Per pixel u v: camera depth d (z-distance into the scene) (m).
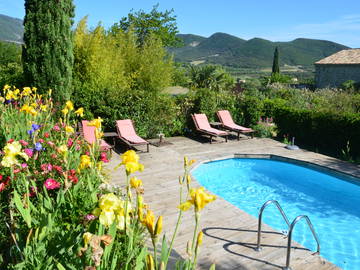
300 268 3.84
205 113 12.20
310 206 6.87
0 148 4.70
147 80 15.82
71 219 2.75
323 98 14.44
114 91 10.38
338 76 29.92
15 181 3.26
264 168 9.23
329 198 7.32
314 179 8.57
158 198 5.88
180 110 11.97
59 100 9.84
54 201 3.17
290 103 14.06
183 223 4.90
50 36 9.66
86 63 12.20
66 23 9.97
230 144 10.84
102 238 1.75
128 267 2.16
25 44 9.80
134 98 10.57
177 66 30.08
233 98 13.21
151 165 7.99
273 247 4.30
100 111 9.99
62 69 9.95
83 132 8.47
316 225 5.98
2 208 3.07
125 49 15.89
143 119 10.67
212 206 5.63
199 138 11.55
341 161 9.13
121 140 9.62
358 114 9.74
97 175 3.72
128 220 2.08
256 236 4.59
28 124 5.16
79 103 9.90
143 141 8.95
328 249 5.12
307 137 11.23
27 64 9.77
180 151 9.66
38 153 3.99
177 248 4.11
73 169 3.73
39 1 9.56
